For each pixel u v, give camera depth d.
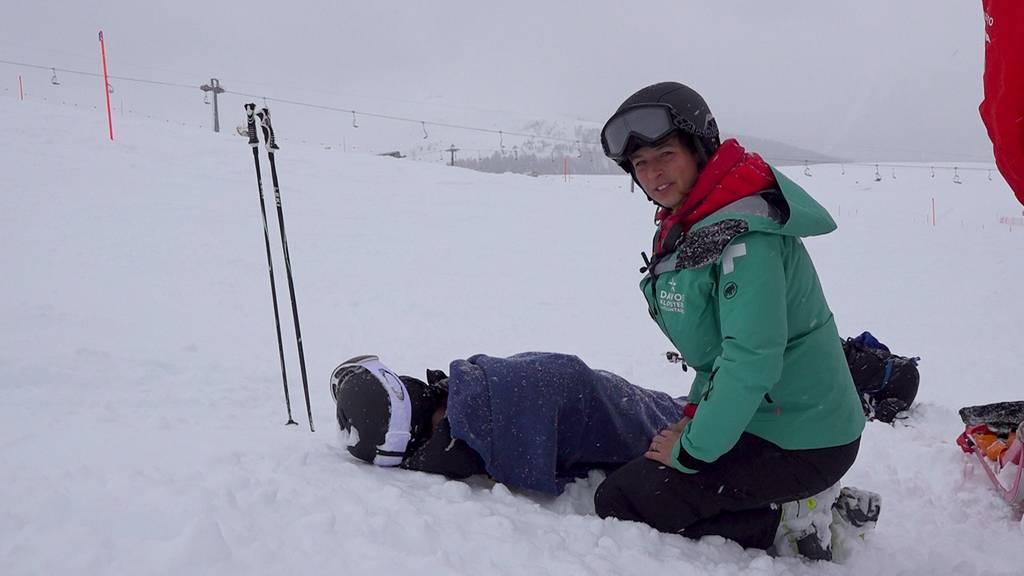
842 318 8.91
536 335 7.01
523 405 2.48
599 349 6.60
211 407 3.61
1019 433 3.15
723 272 2.10
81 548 1.60
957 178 32.41
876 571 2.35
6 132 15.31
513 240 12.66
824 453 2.24
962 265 12.80
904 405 4.49
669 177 2.21
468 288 8.89
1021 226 19.06
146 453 2.32
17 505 1.76
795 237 2.22
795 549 2.39
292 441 2.80
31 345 4.52
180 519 1.77
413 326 6.92
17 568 1.52
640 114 2.14
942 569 2.40
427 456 2.49
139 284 7.14
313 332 6.32
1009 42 1.61
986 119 1.74
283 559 1.69
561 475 2.63
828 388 2.24
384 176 17.89
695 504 2.31
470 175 19.89
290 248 9.92
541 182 20.34
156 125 19.80
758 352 2.04
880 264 12.80
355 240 11.07
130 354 4.64
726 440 2.10
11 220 9.08
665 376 5.70
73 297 6.29
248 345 5.57
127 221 9.88
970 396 5.71
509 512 2.22
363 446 2.50
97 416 3.03
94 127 17.58
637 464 2.39
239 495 1.95
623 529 2.26
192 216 10.83
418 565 1.76
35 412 3.01
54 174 12.27
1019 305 9.70
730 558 2.28
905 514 2.96
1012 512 3.04
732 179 2.13
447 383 2.75
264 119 3.20
